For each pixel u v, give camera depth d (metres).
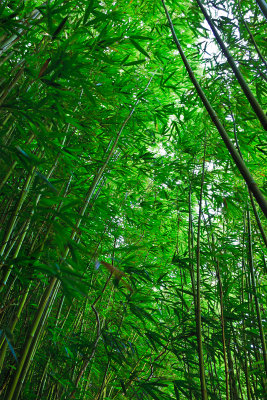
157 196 3.58
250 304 2.52
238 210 2.75
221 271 2.72
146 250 3.19
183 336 2.27
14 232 1.82
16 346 2.08
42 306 1.55
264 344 1.91
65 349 2.17
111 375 2.94
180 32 3.00
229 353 2.38
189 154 3.03
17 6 1.66
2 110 1.32
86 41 1.66
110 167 2.60
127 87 2.15
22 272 1.58
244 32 2.39
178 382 2.16
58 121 1.65
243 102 2.58
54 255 2.09
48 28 1.47
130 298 2.28
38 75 1.38
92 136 2.41
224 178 3.03
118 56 2.20
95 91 1.89
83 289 1.00
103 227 2.59
